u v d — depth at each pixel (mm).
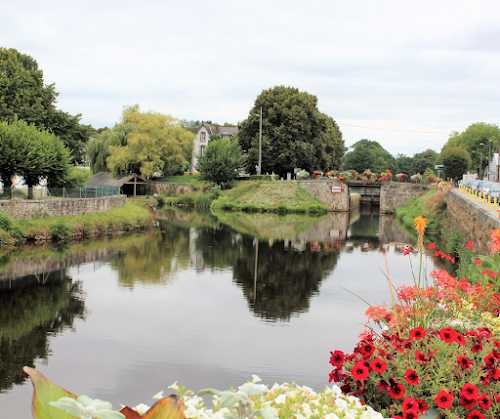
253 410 3127
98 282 20719
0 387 10586
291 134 66750
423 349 5445
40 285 20000
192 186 70875
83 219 34125
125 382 10945
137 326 14938
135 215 42219
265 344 13469
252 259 27562
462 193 37969
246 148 71750
